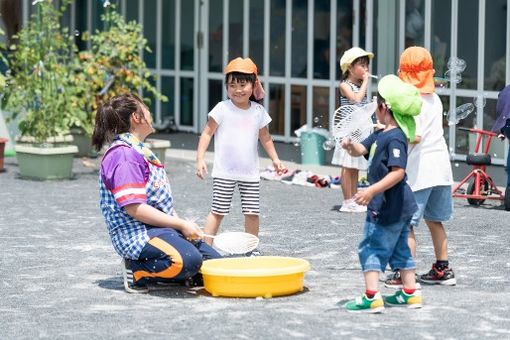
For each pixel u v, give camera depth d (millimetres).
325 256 18750
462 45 31078
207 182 28094
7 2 37156
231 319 14430
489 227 21609
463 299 15594
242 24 37094
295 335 13594
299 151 31953
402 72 16703
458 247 19531
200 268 15859
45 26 29734
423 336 13539
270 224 21922
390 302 15164
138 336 13633
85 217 22750
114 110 15914
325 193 26375
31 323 14336
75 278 17094
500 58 30344
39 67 28984
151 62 39875
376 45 32969
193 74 38656
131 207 15680
